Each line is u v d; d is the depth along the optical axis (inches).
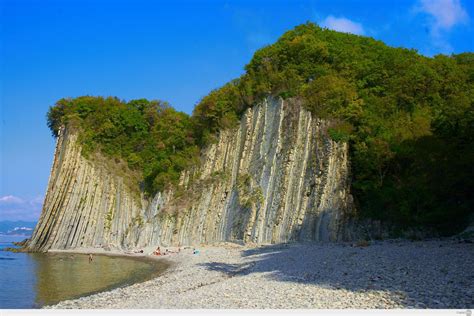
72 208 3437.5
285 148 2583.7
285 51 3090.6
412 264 1089.4
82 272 1865.2
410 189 2032.5
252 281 1127.6
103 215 3385.8
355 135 2351.1
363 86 2743.6
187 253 2390.5
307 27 3496.6
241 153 2901.1
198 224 2856.8
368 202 2203.5
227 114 3166.8
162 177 3294.8
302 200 2356.1
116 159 3668.8
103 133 3740.2
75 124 3759.8
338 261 1279.5
